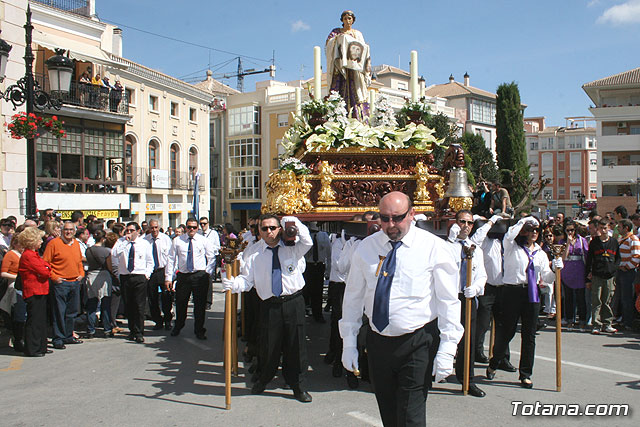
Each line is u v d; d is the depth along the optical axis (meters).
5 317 7.82
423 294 3.31
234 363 6.32
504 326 5.69
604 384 5.70
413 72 7.61
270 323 5.31
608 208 32.06
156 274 9.27
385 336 3.31
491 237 6.00
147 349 7.71
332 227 8.33
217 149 42.38
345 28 8.03
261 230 5.37
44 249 8.77
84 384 5.88
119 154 24.92
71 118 22.45
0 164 12.28
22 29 12.72
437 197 6.96
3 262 7.41
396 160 6.94
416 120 7.47
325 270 9.69
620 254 8.69
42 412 4.96
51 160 21.95
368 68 8.02
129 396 5.43
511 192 20.38
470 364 5.66
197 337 8.47
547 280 5.70
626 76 34.88
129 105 26.39
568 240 9.16
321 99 7.23
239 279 5.30
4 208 12.37
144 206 27.84
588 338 8.18
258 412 4.93
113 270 8.80
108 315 8.75
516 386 5.64
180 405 5.14
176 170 31.22
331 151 6.62
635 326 8.69
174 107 31.12
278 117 39.47
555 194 62.59
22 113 9.11
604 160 34.78
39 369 6.55
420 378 3.26
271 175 7.79
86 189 23.52
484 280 5.57
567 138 61.84
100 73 24.47
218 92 42.38
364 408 5.03
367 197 6.76
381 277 3.32
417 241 3.38
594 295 8.57
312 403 5.19
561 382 5.78
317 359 7.03
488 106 48.44
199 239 8.48
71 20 23.52
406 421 3.21
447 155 6.54
